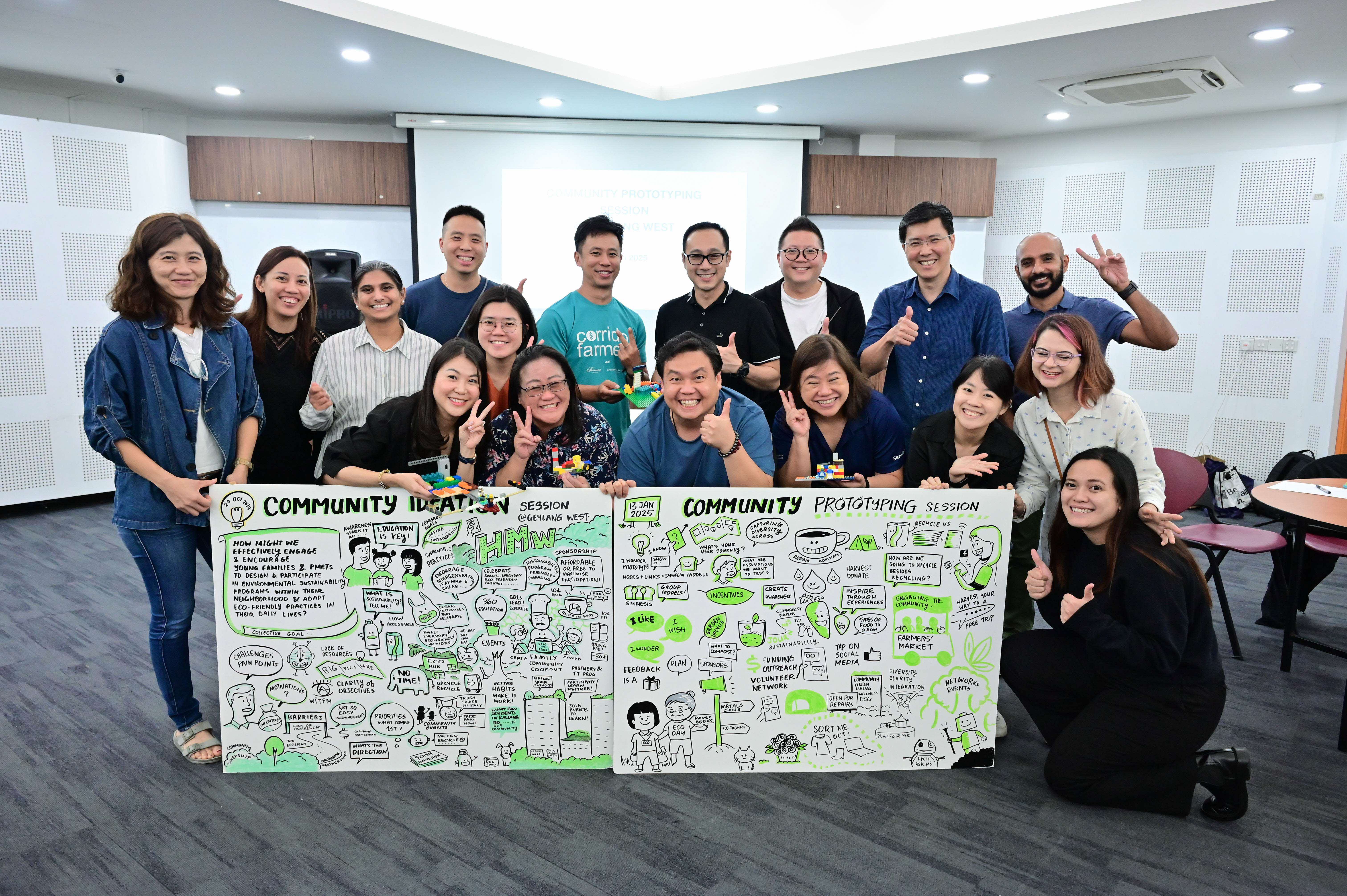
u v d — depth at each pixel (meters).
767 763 2.20
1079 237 6.14
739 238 6.14
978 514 2.14
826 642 2.17
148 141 5.26
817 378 2.33
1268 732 2.56
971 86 4.85
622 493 2.09
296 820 1.99
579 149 5.99
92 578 3.85
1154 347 2.93
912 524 2.14
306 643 2.13
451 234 3.10
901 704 2.20
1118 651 1.99
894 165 6.08
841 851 1.89
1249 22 3.69
